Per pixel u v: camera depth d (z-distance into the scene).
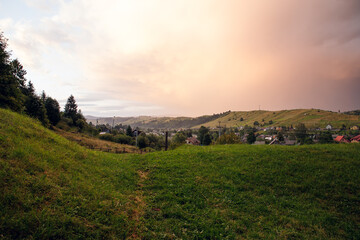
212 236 7.07
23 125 12.95
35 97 68.12
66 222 5.74
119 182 11.02
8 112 14.78
